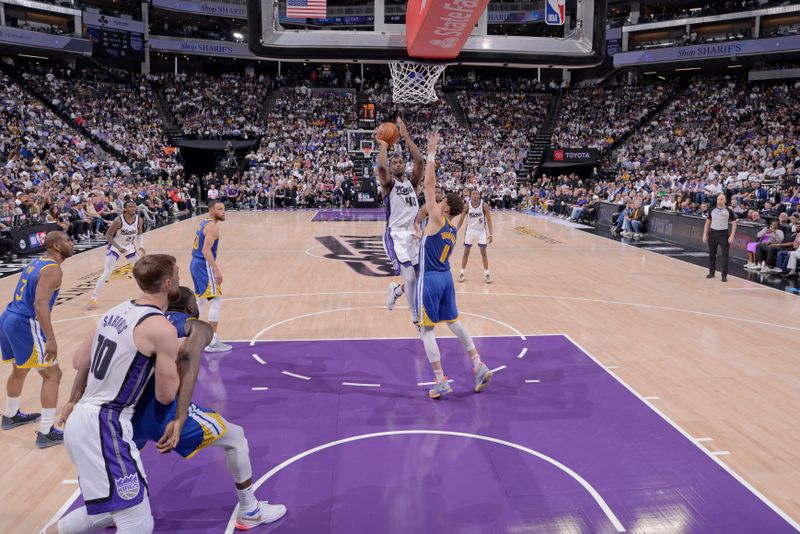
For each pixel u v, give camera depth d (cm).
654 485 397
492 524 354
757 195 1853
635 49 3506
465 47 762
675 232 1602
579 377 602
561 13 791
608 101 3547
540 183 2772
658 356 669
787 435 473
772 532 347
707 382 588
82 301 945
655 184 1984
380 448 452
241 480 347
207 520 362
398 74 859
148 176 2630
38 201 1539
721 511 369
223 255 1391
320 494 388
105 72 3322
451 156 3098
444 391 546
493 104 3600
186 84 3519
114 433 292
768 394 557
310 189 2706
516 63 775
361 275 1160
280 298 964
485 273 1098
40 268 450
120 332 295
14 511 374
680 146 3016
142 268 304
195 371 312
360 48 762
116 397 296
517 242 1630
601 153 3116
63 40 3091
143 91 3378
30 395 563
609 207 1980
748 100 3138
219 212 677
